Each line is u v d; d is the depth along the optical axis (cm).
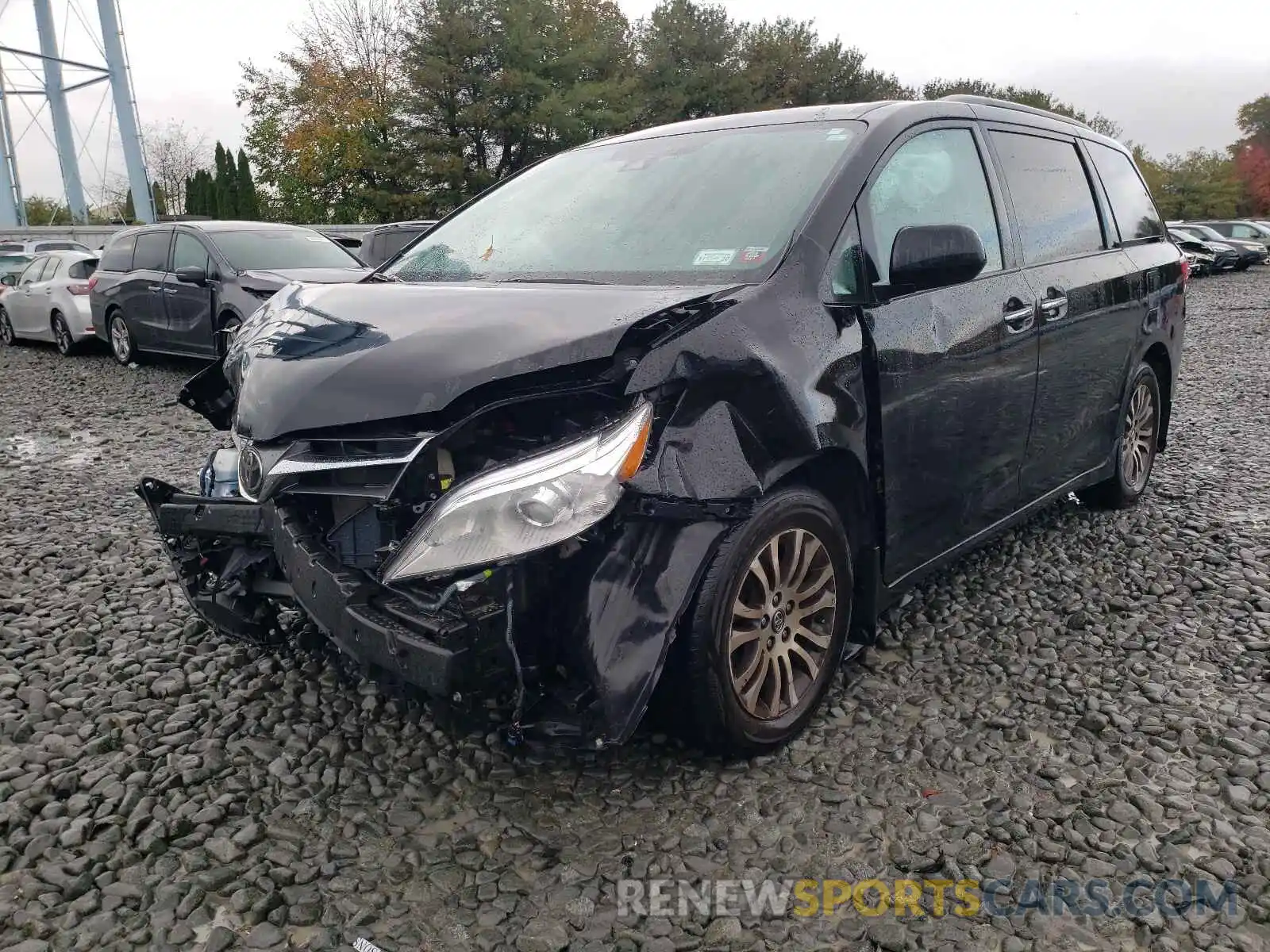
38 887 222
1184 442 675
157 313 1079
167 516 284
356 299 284
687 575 234
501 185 392
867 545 295
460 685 215
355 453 235
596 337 228
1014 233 362
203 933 209
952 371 311
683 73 3997
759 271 271
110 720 294
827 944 205
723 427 242
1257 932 208
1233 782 261
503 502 216
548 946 204
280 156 4019
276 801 254
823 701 299
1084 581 405
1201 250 3002
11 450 693
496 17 3422
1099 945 205
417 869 229
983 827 243
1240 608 377
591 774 264
